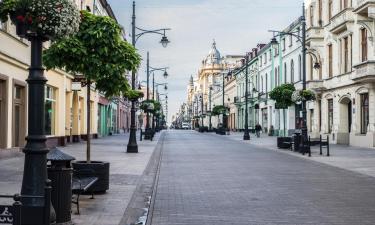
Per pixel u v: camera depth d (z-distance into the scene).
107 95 11.92
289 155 26.02
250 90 77.31
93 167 11.09
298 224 8.53
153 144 37.00
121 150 27.83
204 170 17.97
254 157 24.70
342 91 36.44
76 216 8.69
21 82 22.36
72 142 36.28
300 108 50.09
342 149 30.61
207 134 74.69
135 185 12.91
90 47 10.92
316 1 42.31
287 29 52.94
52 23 6.28
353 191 12.65
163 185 13.70
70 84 33.66
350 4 34.97
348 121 37.00
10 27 20.59
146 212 9.54
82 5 38.00
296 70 49.66
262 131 68.50
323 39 40.88
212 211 9.73
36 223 6.13
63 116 31.38
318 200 11.16
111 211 9.21
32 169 6.26
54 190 7.38
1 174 14.70
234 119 95.50
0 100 20.30
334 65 38.22
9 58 20.34
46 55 10.86
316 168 18.86
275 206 10.34
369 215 9.38
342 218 9.08
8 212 5.83
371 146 31.28
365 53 32.66
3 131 20.39
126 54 11.24
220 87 116.12
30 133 6.31
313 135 42.38
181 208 10.05
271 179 15.20
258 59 71.12
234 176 15.99
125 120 88.50
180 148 33.16
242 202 10.84
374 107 31.30
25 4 6.15
